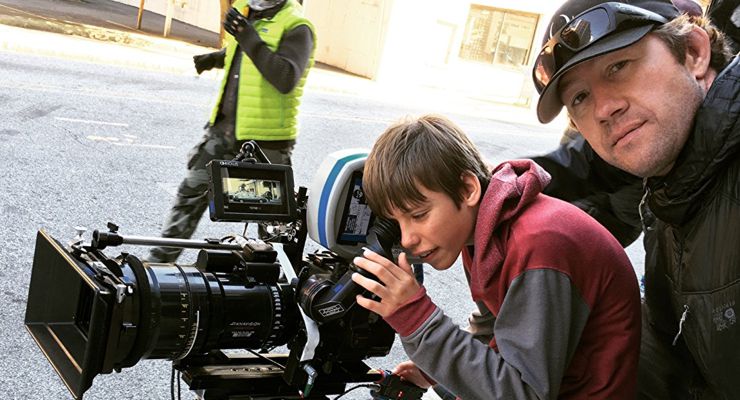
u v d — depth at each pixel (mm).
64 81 8328
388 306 1596
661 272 1927
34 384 2859
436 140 1601
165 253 3447
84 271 1554
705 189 1558
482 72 18094
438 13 16953
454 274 5023
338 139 8695
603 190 2568
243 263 1811
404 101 13656
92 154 5906
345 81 14445
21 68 8500
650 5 1622
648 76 1569
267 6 3480
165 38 14055
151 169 5879
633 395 1672
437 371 1588
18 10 12680
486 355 1555
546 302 1507
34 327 1774
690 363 1979
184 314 1674
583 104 1685
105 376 3039
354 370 1930
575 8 1675
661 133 1576
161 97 8648
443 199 1604
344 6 16531
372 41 15969
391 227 1700
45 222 4406
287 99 3562
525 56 18062
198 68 3811
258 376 1860
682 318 1721
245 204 1840
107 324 1518
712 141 1495
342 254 1896
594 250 1579
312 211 1886
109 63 10227
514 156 10445
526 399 1503
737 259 1520
